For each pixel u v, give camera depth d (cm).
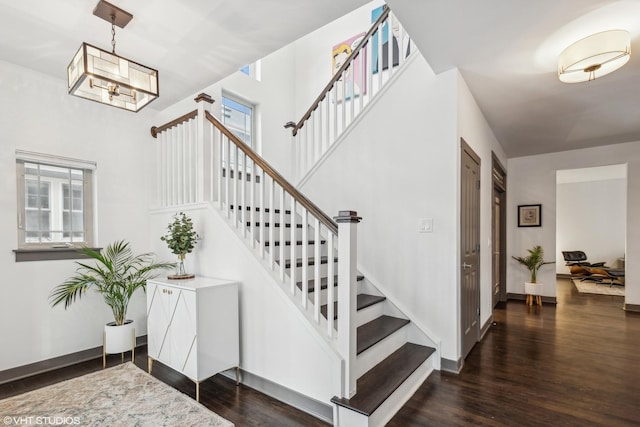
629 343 345
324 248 361
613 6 195
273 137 524
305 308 229
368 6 499
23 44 238
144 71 189
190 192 318
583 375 267
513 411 215
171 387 236
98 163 324
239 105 487
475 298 340
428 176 291
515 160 589
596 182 872
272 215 252
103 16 203
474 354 313
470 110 322
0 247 262
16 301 269
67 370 284
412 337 293
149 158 364
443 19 208
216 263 286
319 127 376
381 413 201
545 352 319
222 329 246
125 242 342
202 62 264
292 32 225
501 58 258
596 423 202
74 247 304
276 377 236
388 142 315
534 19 208
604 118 395
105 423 189
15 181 271
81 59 168
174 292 248
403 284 304
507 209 591
